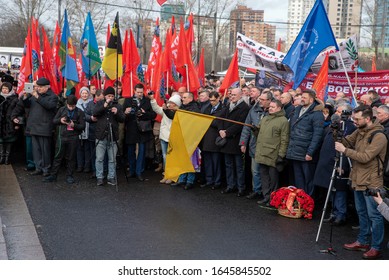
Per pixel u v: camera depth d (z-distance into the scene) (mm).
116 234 5980
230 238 5965
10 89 10023
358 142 5520
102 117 8461
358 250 5652
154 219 6664
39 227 6180
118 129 8938
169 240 5824
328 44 8102
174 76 10609
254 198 7996
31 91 9039
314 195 7789
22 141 11695
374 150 5230
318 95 9086
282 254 5465
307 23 8133
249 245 5730
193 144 7852
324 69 9102
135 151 9242
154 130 9812
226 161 8312
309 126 7133
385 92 10258
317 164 6988
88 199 7613
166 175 8055
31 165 9617
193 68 10070
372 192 4652
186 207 7340
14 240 5664
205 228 6332
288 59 8320
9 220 6434
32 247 5434
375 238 5371
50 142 9000
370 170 5363
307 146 7168
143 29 32781
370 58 35781
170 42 10250
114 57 9773
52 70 11344
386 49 39219
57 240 5715
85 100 9586
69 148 8555
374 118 6227
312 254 5500
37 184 8492
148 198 7809
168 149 8031
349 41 9852
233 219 6785
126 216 6762
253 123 7855
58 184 8547
